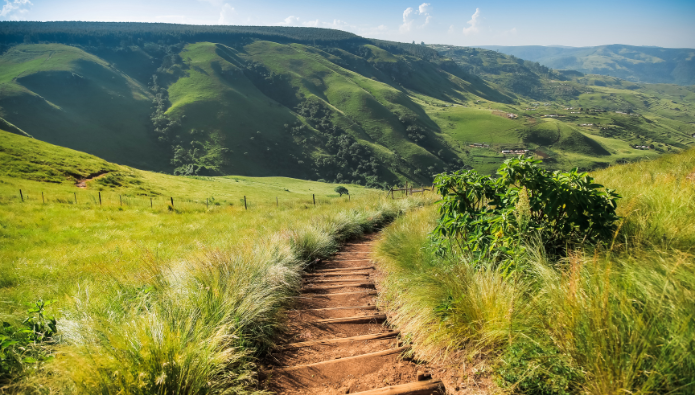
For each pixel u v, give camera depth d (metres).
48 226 14.05
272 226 11.35
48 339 2.67
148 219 17.89
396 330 3.57
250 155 145.00
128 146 133.88
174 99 174.25
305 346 3.34
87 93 155.88
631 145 198.62
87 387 2.12
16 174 45.97
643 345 1.83
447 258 4.11
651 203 3.82
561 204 3.17
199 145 141.88
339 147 159.75
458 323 2.83
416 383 2.52
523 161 3.43
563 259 2.94
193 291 3.49
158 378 2.11
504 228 3.35
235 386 2.50
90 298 3.59
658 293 2.06
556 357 2.07
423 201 14.41
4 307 4.14
